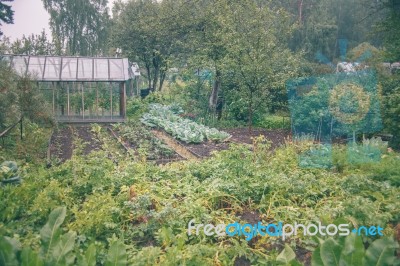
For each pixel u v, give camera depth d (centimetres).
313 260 409
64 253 407
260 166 872
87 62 1934
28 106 1100
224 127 1852
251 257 536
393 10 1585
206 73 2095
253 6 1447
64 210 450
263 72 1410
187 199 675
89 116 1895
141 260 457
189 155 1271
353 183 745
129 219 613
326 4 3734
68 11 3806
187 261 482
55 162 1051
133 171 827
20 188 627
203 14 1978
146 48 2541
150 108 2127
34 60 1900
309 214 615
